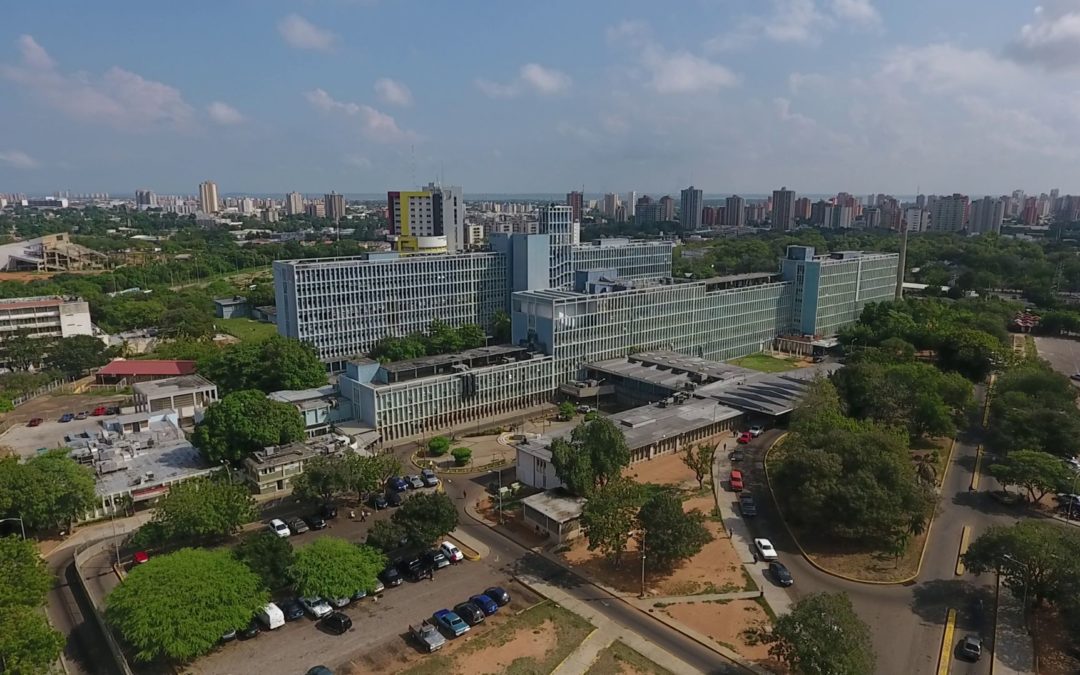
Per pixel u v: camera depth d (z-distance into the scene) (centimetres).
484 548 12706
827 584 11369
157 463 15538
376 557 11062
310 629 10181
